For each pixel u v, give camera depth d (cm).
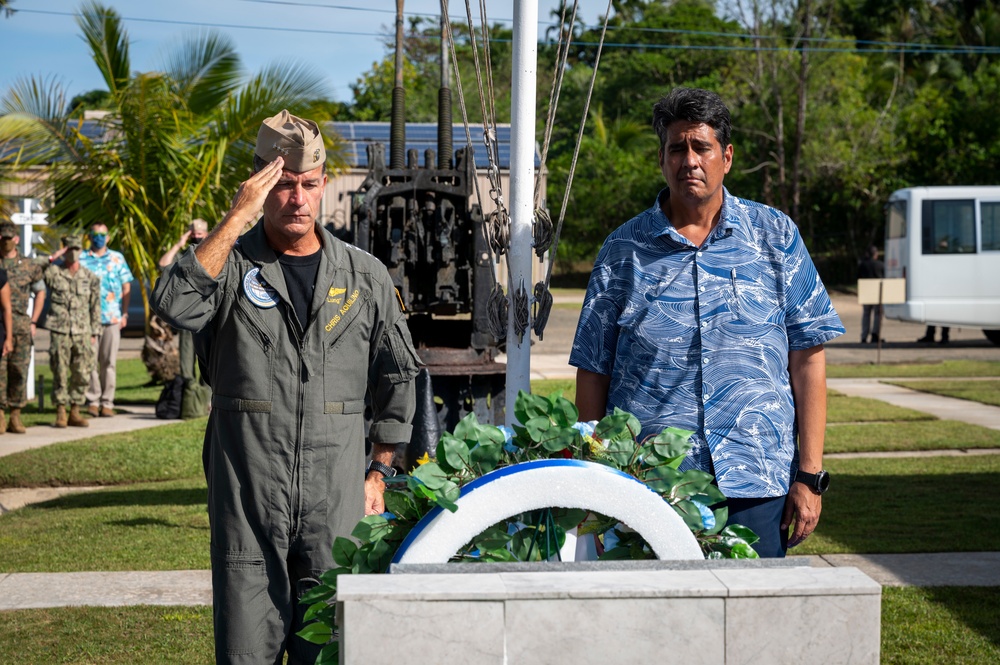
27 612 511
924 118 4025
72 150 1313
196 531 680
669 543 229
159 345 1427
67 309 1126
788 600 198
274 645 317
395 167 701
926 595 536
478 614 194
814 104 4144
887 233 2525
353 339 329
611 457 247
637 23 5941
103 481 850
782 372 320
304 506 318
